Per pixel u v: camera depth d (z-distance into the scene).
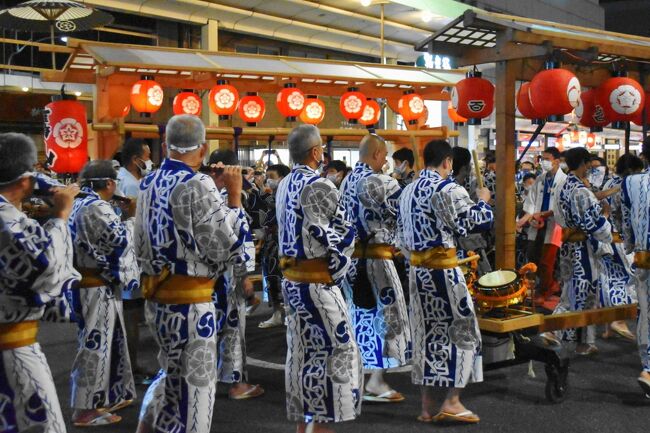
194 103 7.54
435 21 17.25
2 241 2.30
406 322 4.46
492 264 6.38
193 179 2.88
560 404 4.29
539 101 4.45
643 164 5.72
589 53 4.61
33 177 2.46
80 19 8.37
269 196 6.75
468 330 3.88
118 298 4.00
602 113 5.36
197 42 15.80
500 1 19.28
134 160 4.70
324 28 16.67
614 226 5.61
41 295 2.38
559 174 6.72
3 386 2.38
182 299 2.89
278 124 14.88
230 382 4.49
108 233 3.76
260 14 15.12
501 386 4.65
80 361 3.89
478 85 4.81
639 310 4.34
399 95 9.64
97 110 7.21
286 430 3.94
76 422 4.00
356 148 14.66
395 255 5.14
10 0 13.55
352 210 4.39
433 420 4.00
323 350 3.40
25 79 12.81
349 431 3.87
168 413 2.93
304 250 3.35
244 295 4.57
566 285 5.62
